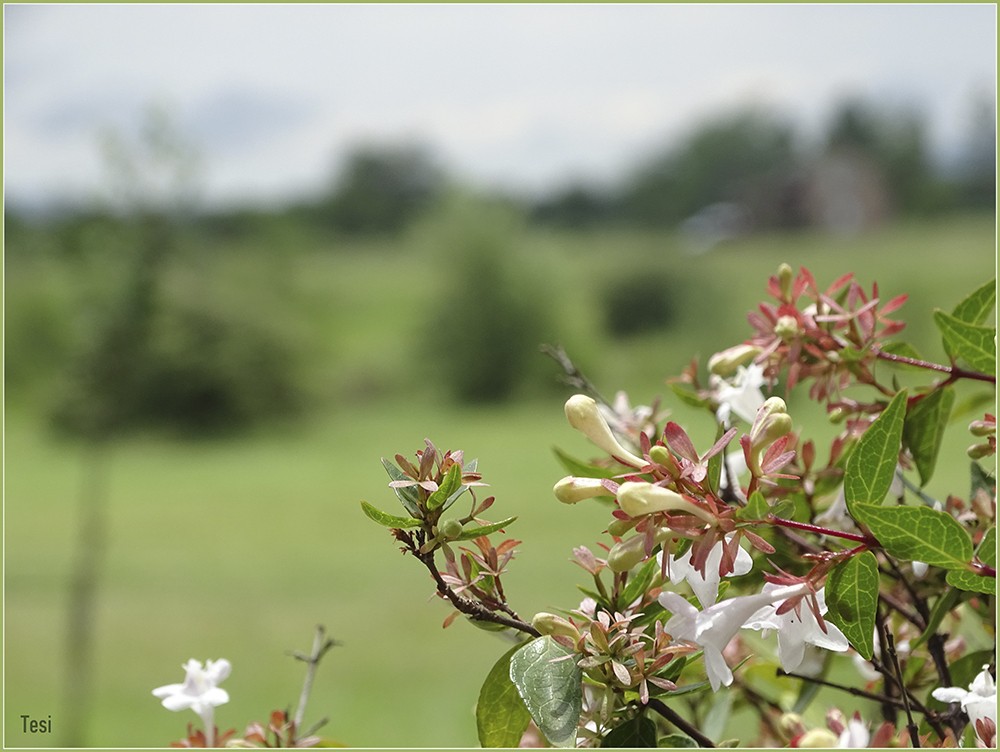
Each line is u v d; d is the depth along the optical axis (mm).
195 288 32875
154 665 13711
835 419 1557
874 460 1146
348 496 25000
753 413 1526
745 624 1079
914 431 1537
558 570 14461
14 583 17688
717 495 1168
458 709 11828
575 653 1141
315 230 60438
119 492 25609
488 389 38125
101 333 10273
